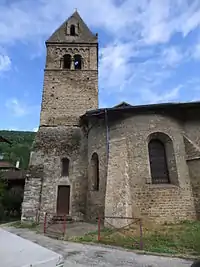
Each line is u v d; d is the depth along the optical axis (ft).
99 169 43.24
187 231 28.96
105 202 36.55
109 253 22.31
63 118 60.75
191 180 37.83
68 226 39.29
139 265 18.62
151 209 35.42
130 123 41.32
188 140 40.14
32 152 54.54
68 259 20.18
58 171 52.60
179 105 40.42
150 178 37.73
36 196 49.06
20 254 5.06
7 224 47.14
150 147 41.47
